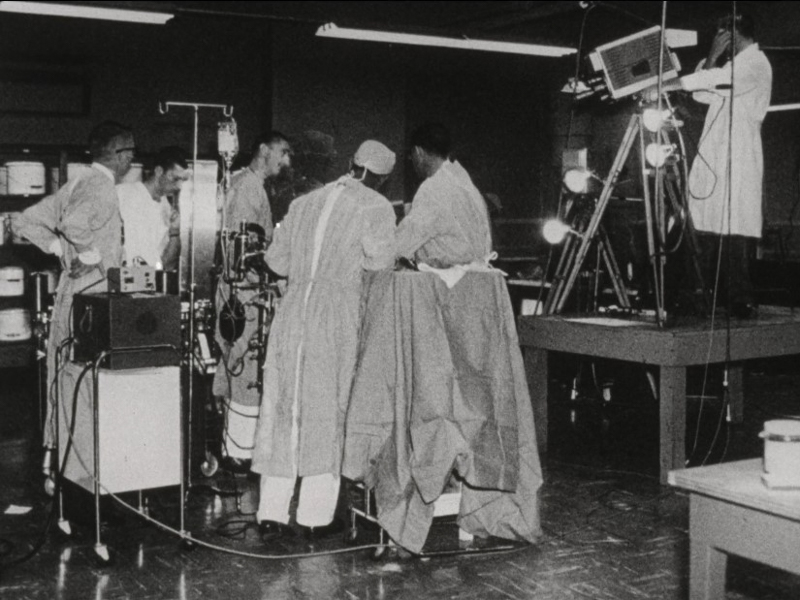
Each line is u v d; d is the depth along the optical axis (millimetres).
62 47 8289
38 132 8188
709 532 2439
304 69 9281
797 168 9461
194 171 4371
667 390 5035
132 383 4074
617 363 8391
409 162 10000
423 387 3773
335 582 3662
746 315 5906
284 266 4230
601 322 5527
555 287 6094
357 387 3877
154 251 5789
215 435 5816
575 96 6008
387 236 3979
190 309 4453
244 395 5246
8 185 7363
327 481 4172
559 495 4887
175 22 8688
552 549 4039
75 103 8367
